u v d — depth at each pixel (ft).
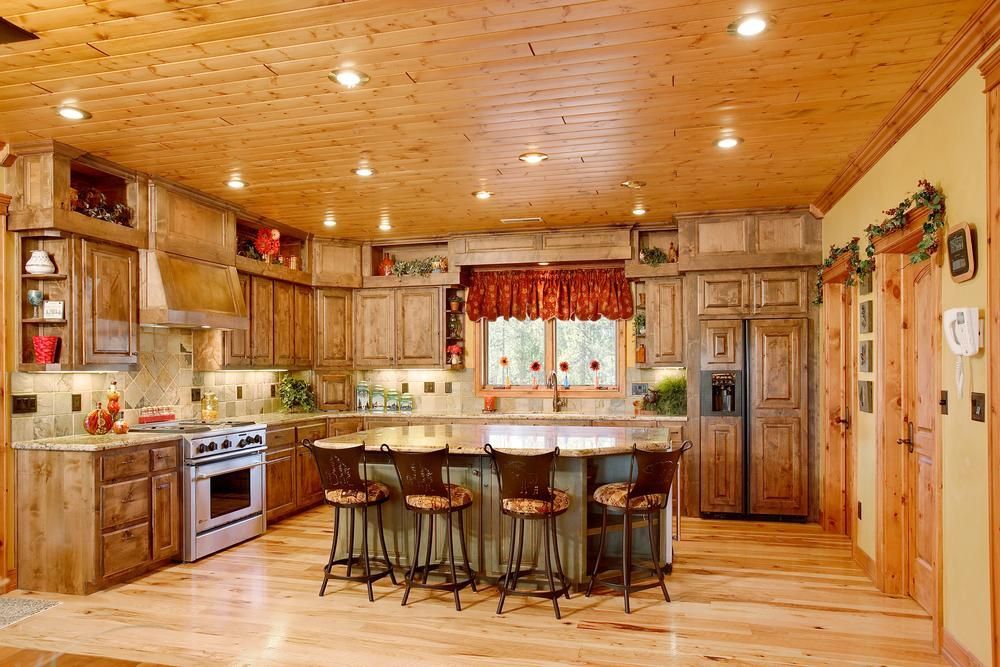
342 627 11.18
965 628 9.16
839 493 17.54
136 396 16.34
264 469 17.70
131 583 13.51
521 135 12.84
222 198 17.62
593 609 11.91
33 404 13.64
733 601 12.28
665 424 19.62
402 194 17.33
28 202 13.03
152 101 11.06
